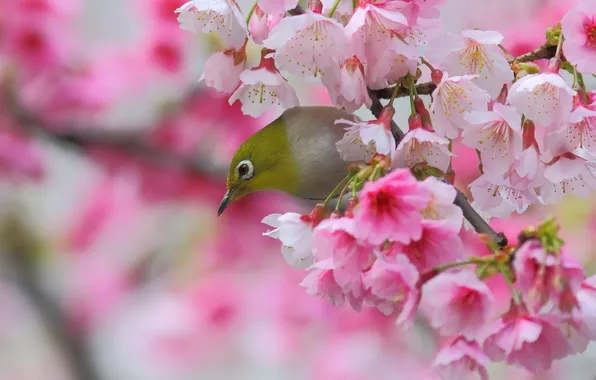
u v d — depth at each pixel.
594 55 2.85
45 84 3.20
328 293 2.84
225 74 2.90
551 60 2.85
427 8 2.85
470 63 2.85
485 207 2.87
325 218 2.86
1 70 3.17
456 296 2.81
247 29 2.88
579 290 2.83
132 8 3.17
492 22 3.17
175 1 3.17
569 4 3.16
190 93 3.22
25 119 3.23
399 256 2.81
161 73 3.19
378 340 3.30
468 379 2.83
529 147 2.85
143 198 3.33
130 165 3.30
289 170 2.95
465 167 3.14
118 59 3.21
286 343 3.36
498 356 2.82
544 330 2.82
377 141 2.85
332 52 2.85
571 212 3.17
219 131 3.27
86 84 3.19
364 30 2.85
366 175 2.83
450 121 2.85
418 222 2.81
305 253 2.86
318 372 3.32
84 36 3.22
